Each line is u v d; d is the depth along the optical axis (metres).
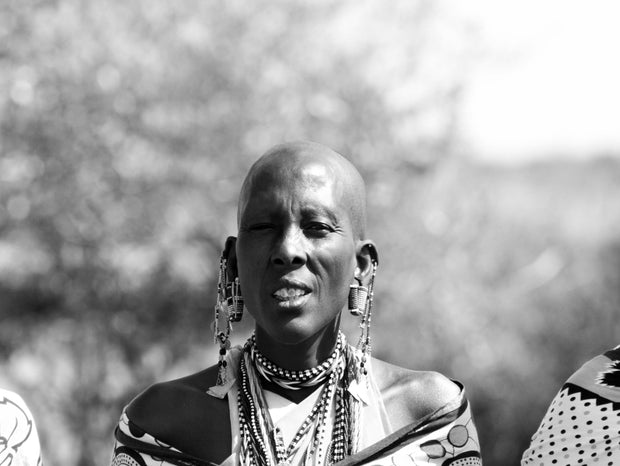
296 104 15.81
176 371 16.02
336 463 5.76
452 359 17.28
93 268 15.28
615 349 6.10
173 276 15.51
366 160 15.99
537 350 19.09
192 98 15.31
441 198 17.34
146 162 15.21
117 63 15.06
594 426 5.88
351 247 5.84
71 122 14.96
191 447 5.97
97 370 15.64
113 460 6.15
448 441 5.93
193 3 15.64
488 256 18.83
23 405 6.22
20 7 14.95
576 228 22.72
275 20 15.98
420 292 16.69
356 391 5.97
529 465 6.05
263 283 5.73
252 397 6.00
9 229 15.09
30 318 15.70
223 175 15.40
